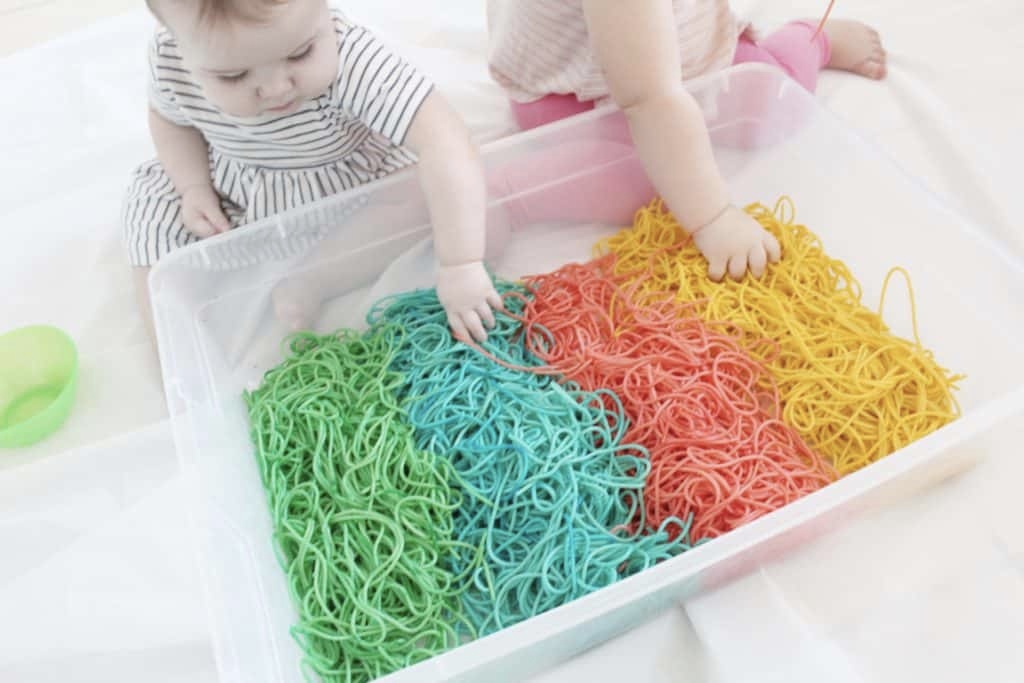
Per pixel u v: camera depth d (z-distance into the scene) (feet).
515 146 3.41
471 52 4.27
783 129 3.63
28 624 2.75
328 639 2.58
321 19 2.71
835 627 2.57
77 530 2.97
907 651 2.51
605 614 2.33
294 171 3.44
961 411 2.98
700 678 2.52
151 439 3.16
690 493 2.80
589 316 3.28
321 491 2.91
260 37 2.52
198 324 3.29
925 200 3.09
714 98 3.57
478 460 2.95
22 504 3.04
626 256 3.53
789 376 3.10
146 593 2.81
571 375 3.14
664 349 3.18
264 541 2.84
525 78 3.79
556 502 2.81
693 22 3.51
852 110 3.86
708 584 2.60
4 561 2.92
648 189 3.64
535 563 2.72
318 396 3.10
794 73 3.83
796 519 2.40
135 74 4.24
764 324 3.30
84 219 3.77
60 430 3.25
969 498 2.77
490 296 3.17
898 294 3.29
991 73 3.90
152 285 3.06
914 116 3.79
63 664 2.68
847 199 3.42
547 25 3.52
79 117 4.09
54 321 3.53
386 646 2.58
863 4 4.27
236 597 2.56
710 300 3.30
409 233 3.50
